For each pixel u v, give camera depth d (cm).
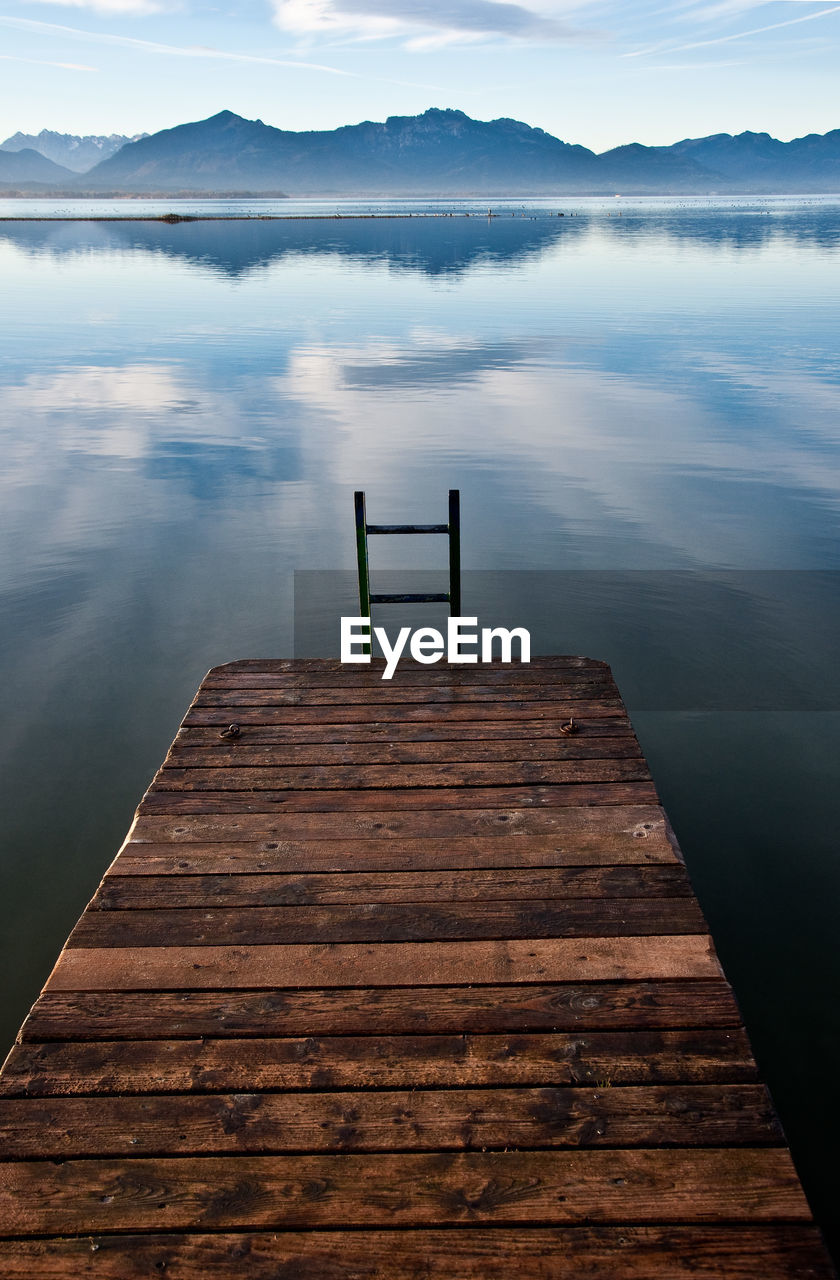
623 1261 254
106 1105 300
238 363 2225
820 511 1159
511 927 379
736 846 542
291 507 1198
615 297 3375
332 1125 292
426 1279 250
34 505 1208
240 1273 252
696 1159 280
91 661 787
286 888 405
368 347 2425
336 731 548
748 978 450
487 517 1146
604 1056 316
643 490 1249
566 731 536
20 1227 265
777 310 2978
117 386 1978
